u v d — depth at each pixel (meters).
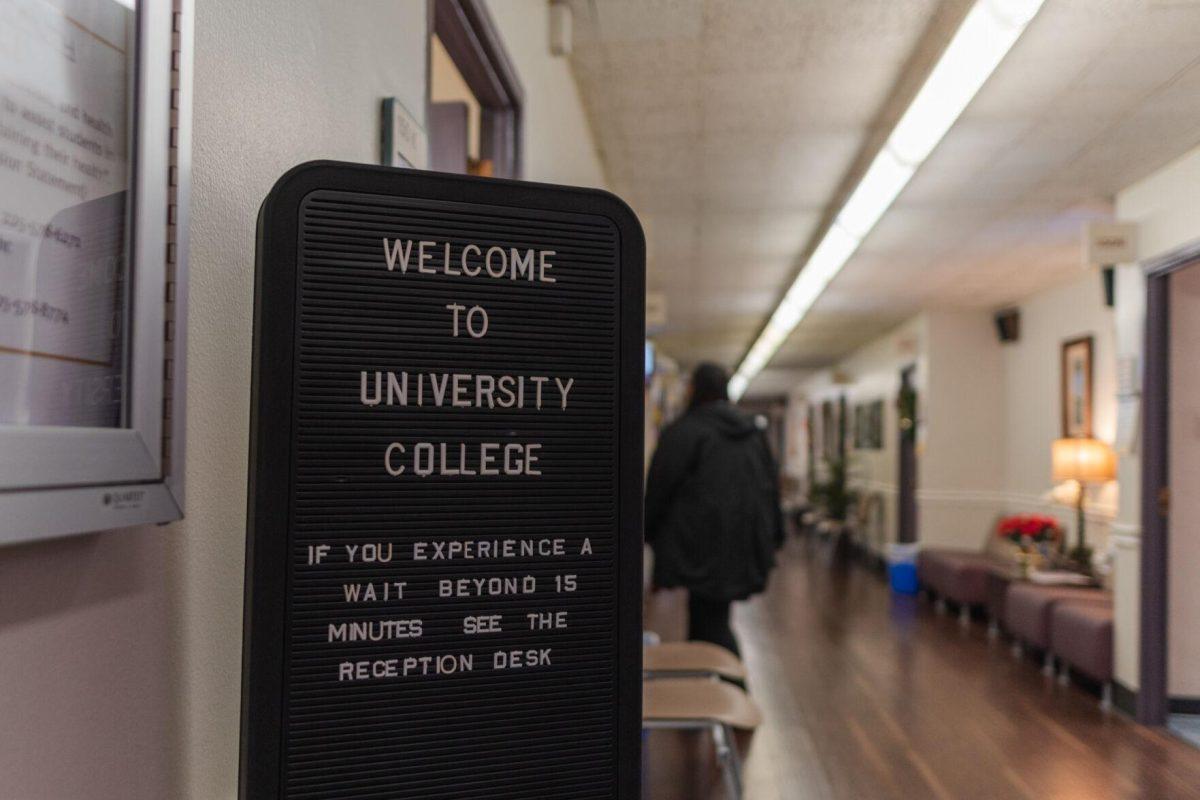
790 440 20.69
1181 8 2.81
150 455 0.89
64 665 0.81
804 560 11.77
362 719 1.06
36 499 0.73
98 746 0.87
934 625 6.92
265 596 1.03
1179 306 4.39
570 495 1.18
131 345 0.88
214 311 1.10
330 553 1.06
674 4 3.09
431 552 1.11
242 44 1.15
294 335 1.06
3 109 0.72
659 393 10.10
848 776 3.59
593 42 3.40
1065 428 7.00
